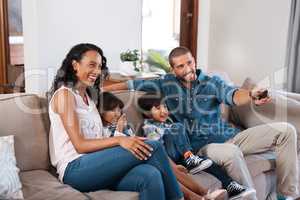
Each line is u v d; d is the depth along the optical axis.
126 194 1.69
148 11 3.50
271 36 3.75
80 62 1.92
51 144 1.92
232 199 2.08
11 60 4.00
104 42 3.21
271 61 3.78
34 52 2.85
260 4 3.76
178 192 1.80
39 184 1.73
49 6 2.85
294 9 3.58
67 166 1.80
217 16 4.04
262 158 2.38
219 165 2.21
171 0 3.66
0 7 3.30
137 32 3.43
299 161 2.53
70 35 2.98
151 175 1.70
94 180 1.77
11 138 1.80
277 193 2.45
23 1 2.86
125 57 3.11
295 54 3.65
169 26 3.68
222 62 4.11
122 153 1.76
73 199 1.58
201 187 1.98
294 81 3.70
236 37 3.97
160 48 3.62
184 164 2.17
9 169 1.64
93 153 1.80
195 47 3.92
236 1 3.91
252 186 2.19
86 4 3.04
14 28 3.97
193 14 3.83
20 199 1.60
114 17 3.24
